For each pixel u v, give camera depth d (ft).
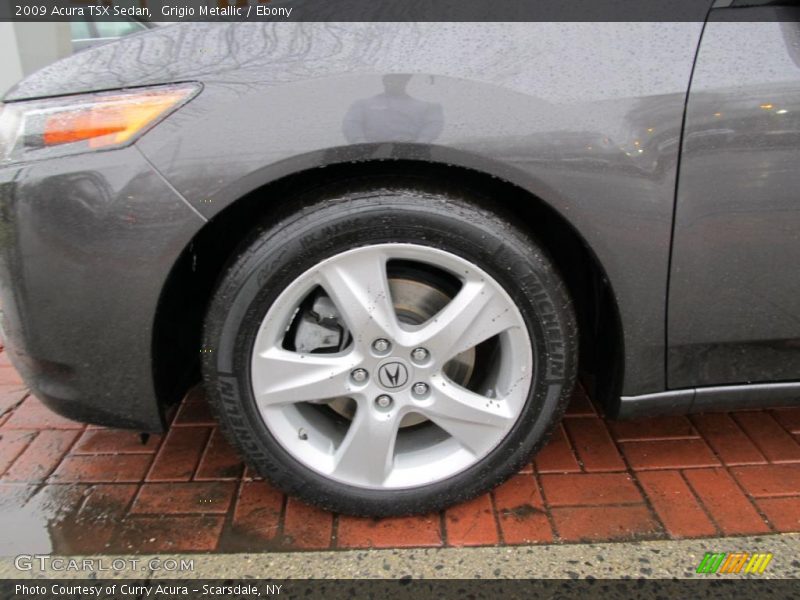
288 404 6.23
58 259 5.48
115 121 5.31
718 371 6.40
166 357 6.30
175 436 8.09
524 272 5.71
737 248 5.75
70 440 8.04
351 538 6.56
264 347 5.87
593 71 5.35
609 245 5.68
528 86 5.31
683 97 5.36
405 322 6.26
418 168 5.80
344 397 6.19
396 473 6.53
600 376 6.83
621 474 7.36
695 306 5.98
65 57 5.82
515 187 6.03
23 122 5.44
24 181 5.37
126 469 7.53
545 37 5.37
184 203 5.35
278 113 5.25
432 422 6.79
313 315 6.13
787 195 5.60
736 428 8.12
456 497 6.58
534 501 7.00
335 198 5.57
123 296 5.60
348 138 5.26
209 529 6.68
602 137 5.36
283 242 5.51
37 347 5.83
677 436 7.98
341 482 6.43
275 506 6.98
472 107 5.29
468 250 5.65
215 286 5.87
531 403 6.23
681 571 6.14
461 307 5.87
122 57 5.48
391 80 5.24
